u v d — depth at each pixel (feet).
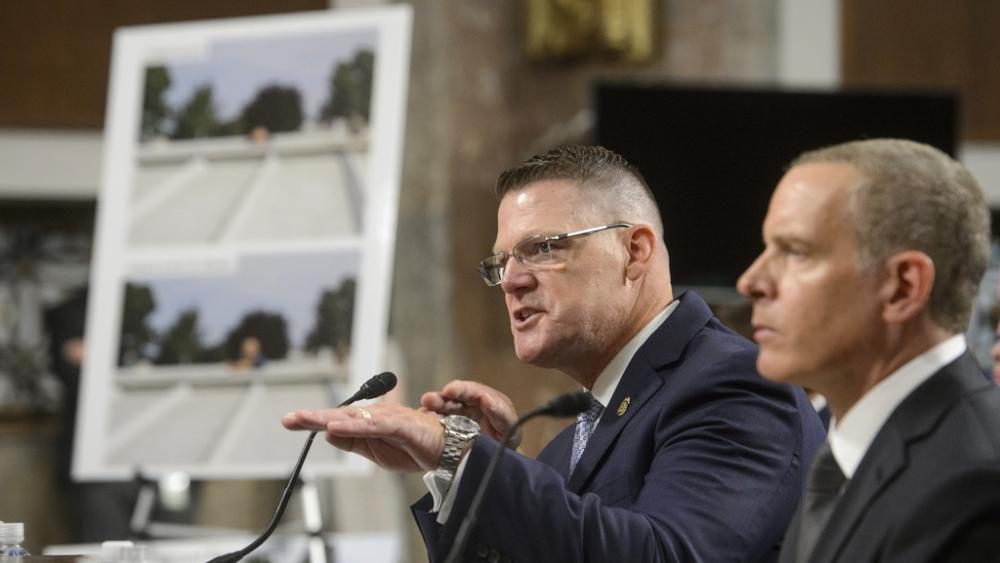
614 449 13.51
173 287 24.62
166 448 23.89
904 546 8.62
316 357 23.80
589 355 14.06
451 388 13.82
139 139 25.43
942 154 9.34
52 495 37.01
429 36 37.91
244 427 23.71
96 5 38.52
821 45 39.09
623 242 14.08
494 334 37.06
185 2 38.70
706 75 38.96
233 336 24.16
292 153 24.93
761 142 35.68
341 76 25.07
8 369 37.99
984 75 39.47
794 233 9.34
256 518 33.65
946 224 9.08
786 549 9.84
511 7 38.50
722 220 35.37
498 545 11.62
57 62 38.32
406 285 37.11
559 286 13.79
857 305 9.16
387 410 11.82
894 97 36.06
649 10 38.63
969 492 8.49
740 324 22.63
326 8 38.75
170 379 24.25
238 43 25.66
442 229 37.27
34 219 38.91
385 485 31.53
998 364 15.98
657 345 13.94
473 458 11.71
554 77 38.42
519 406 36.76
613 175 14.28
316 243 24.32
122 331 24.53
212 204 24.95
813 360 9.28
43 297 38.63
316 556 23.20
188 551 22.49
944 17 39.47
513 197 14.25
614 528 11.68
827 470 9.64
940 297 9.12
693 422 12.90
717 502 12.24
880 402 9.30
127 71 25.77
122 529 31.22
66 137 38.29
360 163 24.62
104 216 25.12
